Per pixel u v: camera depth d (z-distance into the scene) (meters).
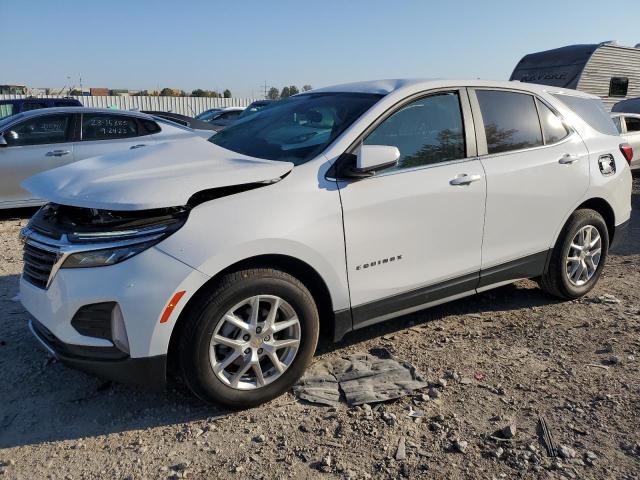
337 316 3.44
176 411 3.20
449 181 3.78
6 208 8.01
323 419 3.10
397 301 3.67
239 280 2.99
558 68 15.08
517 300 4.90
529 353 3.88
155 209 2.93
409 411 3.17
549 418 3.11
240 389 3.12
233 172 3.06
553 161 4.40
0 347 3.91
